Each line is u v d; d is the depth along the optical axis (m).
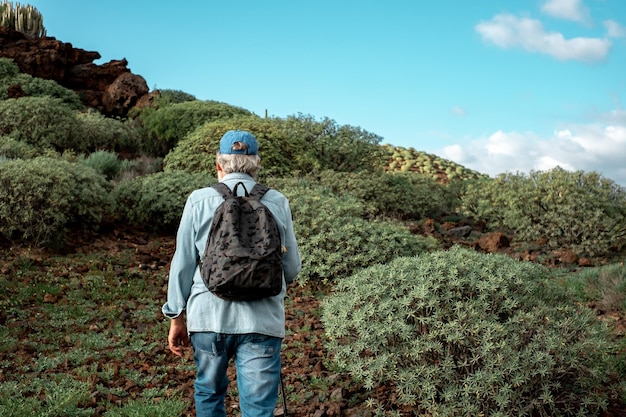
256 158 3.29
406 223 12.09
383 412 4.38
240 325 2.96
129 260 8.82
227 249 2.87
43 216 8.81
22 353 5.53
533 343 4.19
